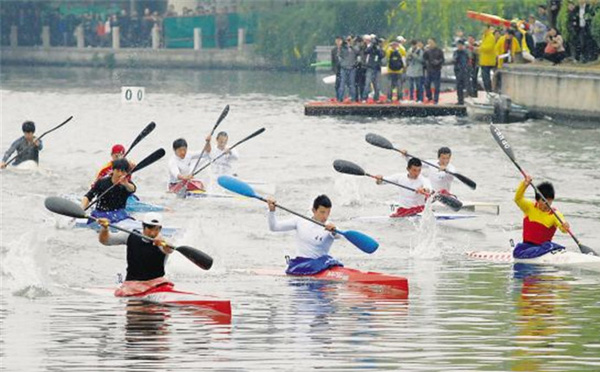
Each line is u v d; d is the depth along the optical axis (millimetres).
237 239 42812
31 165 59875
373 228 45812
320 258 35469
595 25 85562
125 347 26234
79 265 37125
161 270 32156
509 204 52344
